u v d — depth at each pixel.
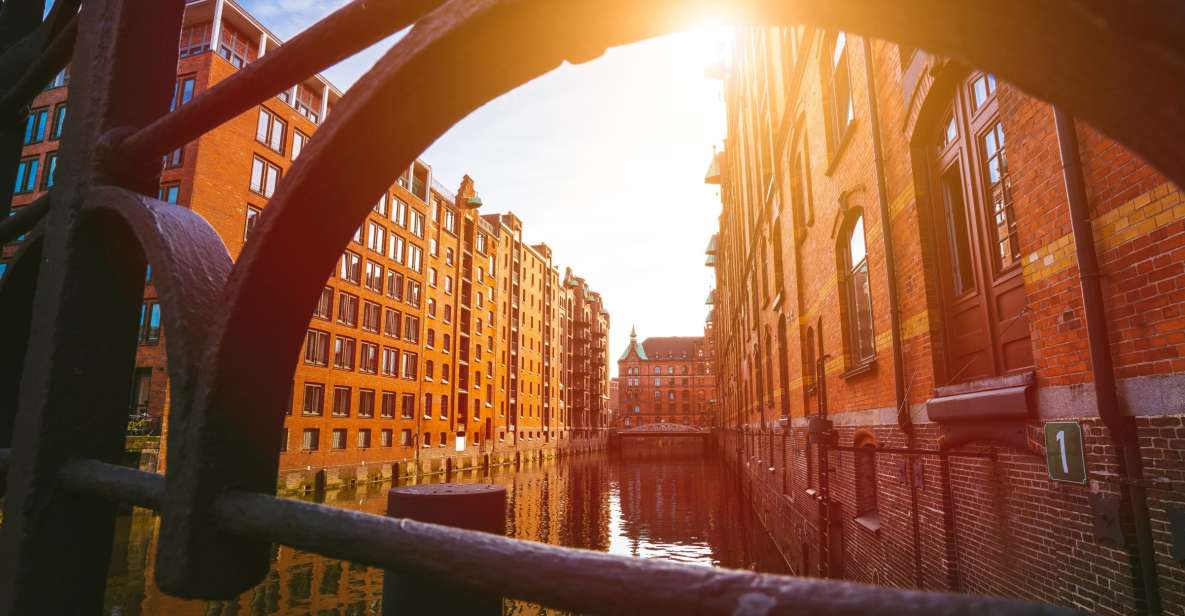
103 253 1.10
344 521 0.65
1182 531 3.10
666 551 18.69
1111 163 3.54
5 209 1.52
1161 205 3.22
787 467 14.38
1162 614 3.23
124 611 12.22
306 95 35.41
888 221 7.01
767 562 15.50
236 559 0.78
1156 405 3.26
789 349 14.21
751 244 22.81
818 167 10.59
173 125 0.96
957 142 5.72
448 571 0.57
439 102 0.71
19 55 1.52
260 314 0.79
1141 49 0.32
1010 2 0.34
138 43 1.16
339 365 35.81
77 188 1.08
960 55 0.43
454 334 51.34
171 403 0.80
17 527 1.00
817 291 11.03
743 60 24.59
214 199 28.48
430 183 46.88
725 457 48.16
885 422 7.22
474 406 55.44
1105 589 3.62
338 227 0.81
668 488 37.44
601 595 0.47
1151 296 3.28
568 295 92.25
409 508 1.46
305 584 14.87
